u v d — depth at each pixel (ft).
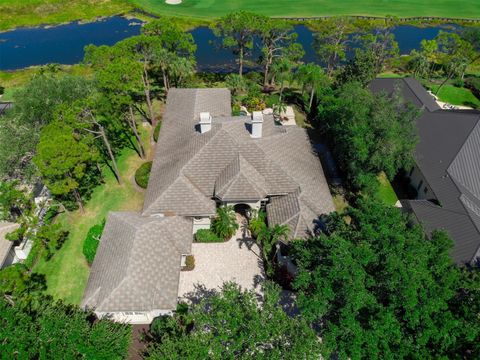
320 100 198.70
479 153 150.92
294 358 80.74
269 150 142.00
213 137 139.64
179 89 191.01
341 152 154.20
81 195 157.17
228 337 87.76
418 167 157.38
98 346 89.25
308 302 91.15
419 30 336.49
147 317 112.88
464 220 128.77
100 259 119.34
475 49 266.98
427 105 184.14
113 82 141.08
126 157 177.88
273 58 236.63
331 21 276.00
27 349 85.71
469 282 95.40
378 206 106.93
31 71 266.57
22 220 128.47
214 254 133.49
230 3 377.91
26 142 148.46
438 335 84.84
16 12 355.97
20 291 106.83
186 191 132.05
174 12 359.05
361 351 87.66
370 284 89.45
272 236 125.80
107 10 367.66
